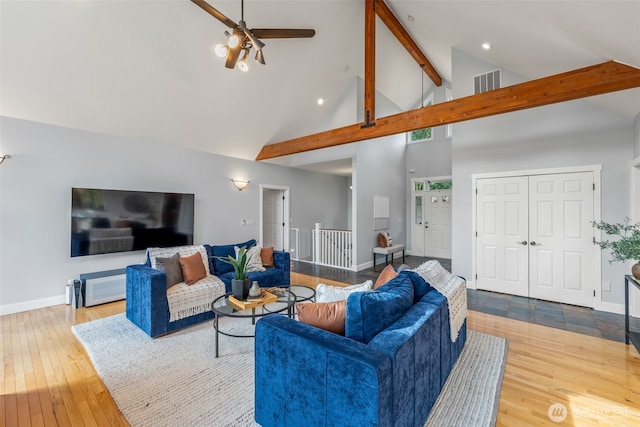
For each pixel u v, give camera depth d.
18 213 3.49
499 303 3.96
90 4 2.91
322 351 1.41
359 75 5.78
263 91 4.80
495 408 1.84
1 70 3.04
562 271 3.95
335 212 8.84
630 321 3.32
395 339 1.48
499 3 2.64
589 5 1.98
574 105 3.85
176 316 3.03
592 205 3.74
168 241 4.70
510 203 4.33
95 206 3.98
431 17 3.95
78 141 3.91
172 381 2.16
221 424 1.73
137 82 3.74
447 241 7.53
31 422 1.74
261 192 6.41
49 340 2.81
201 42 3.69
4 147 3.38
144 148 4.56
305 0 3.90
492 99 3.14
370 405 1.25
